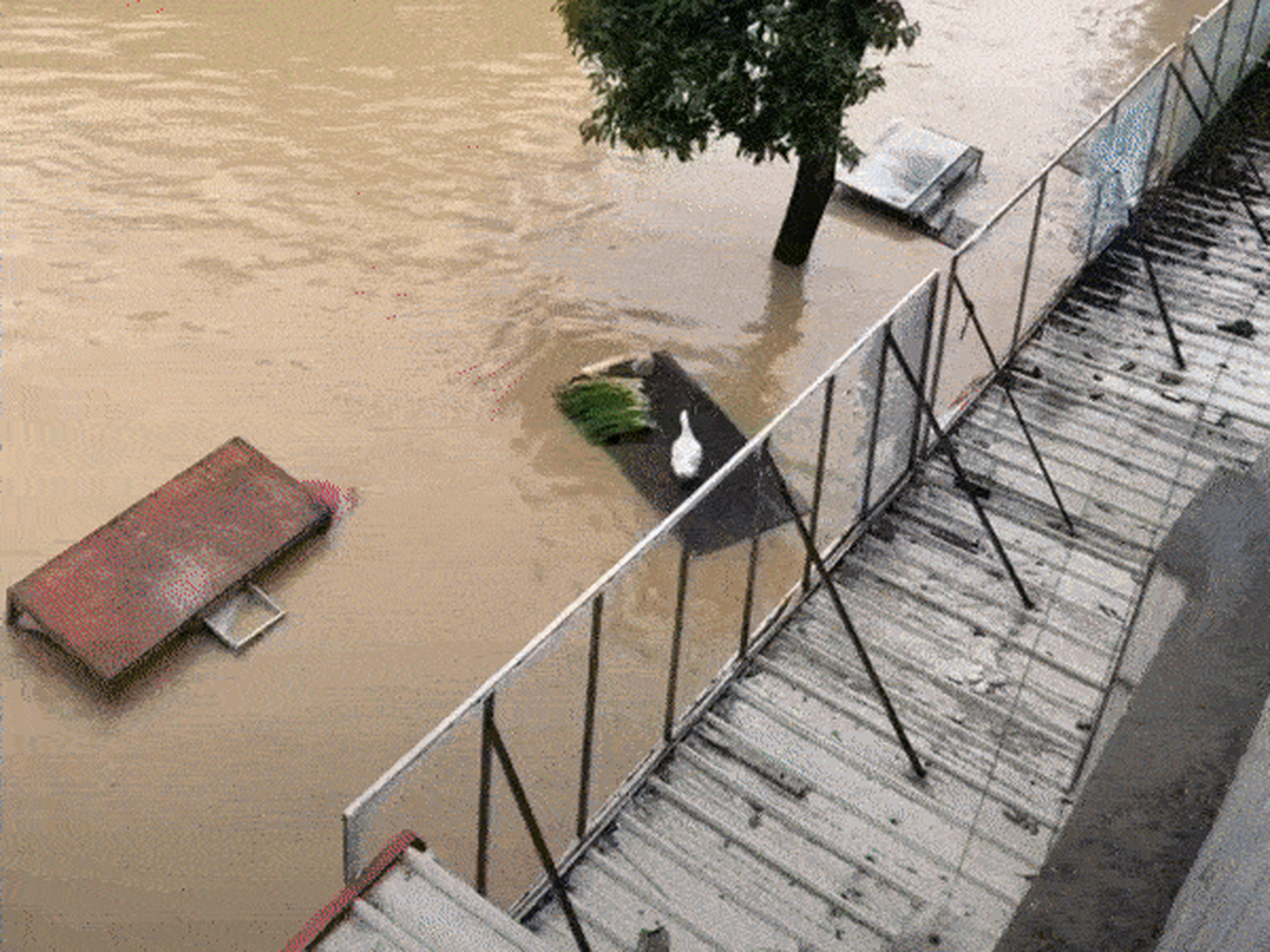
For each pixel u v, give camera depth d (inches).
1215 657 109.2
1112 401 409.7
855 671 318.7
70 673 480.7
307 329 631.8
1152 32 914.1
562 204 719.7
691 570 412.2
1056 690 318.0
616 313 654.5
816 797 287.7
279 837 432.5
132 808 438.3
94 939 401.4
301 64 801.6
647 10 588.4
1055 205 561.0
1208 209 504.4
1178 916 87.3
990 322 558.3
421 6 868.0
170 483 539.2
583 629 350.6
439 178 727.7
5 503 541.6
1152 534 362.6
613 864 269.1
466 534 542.6
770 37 584.1
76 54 791.1
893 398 346.9
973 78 853.2
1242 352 434.9
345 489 557.6
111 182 701.9
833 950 256.8
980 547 354.6
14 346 609.6
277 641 496.4
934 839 279.4
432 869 198.5
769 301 669.3
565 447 581.6
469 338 633.6
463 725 216.8
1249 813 86.4
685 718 302.2
